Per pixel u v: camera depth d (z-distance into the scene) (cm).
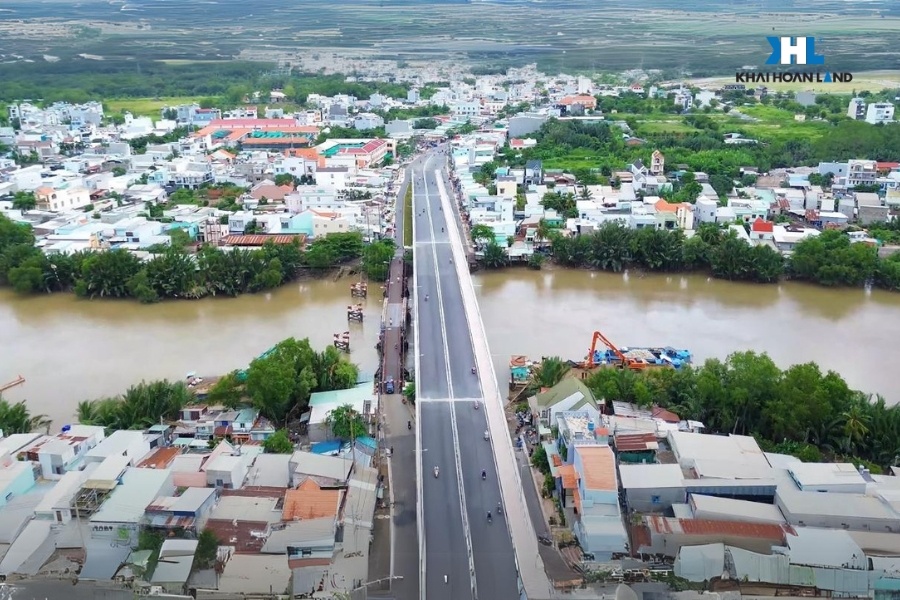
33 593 8469
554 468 10844
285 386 12644
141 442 11131
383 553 9581
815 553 8806
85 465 10656
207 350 16125
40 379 14812
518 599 8612
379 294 19562
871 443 11562
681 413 12475
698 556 8875
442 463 11181
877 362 15538
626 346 16238
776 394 12225
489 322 17688
